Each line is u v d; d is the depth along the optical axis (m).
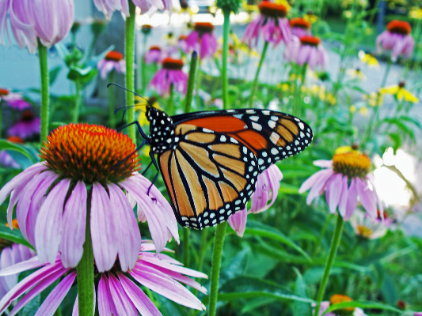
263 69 0.62
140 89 0.44
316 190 0.21
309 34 0.44
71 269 0.12
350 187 0.20
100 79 0.50
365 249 0.37
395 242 0.40
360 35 0.47
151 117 0.15
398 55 0.43
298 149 0.16
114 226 0.11
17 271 0.12
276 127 0.16
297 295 0.16
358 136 0.48
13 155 0.26
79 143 0.11
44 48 0.18
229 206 0.15
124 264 0.11
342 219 0.19
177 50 0.51
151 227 0.12
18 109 0.51
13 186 0.12
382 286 0.31
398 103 0.43
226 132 0.16
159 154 0.15
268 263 0.28
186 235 0.20
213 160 0.15
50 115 0.36
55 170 0.12
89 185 0.11
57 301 0.11
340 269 0.29
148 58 0.50
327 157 0.35
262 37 0.33
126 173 0.12
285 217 0.36
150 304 0.12
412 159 0.53
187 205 0.16
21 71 0.52
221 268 0.21
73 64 0.26
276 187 0.16
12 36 0.18
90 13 0.45
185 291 0.12
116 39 0.47
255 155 0.15
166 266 0.13
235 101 0.38
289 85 0.42
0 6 0.17
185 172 0.16
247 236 0.29
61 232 0.10
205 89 0.50
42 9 0.16
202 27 0.41
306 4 0.48
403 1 0.59
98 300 0.11
